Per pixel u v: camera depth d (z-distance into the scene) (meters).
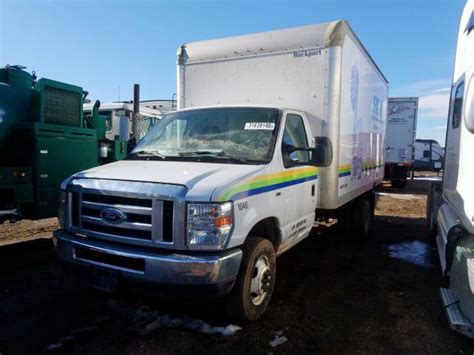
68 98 6.57
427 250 6.84
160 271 3.11
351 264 5.93
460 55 4.61
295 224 4.60
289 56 5.31
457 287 3.87
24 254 6.05
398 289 4.88
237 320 3.84
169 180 3.35
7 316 3.92
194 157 4.11
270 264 3.99
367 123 7.23
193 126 4.65
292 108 4.87
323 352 3.36
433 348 3.48
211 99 5.89
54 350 3.30
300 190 4.65
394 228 8.87
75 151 6.51
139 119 10.07
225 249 3.26
